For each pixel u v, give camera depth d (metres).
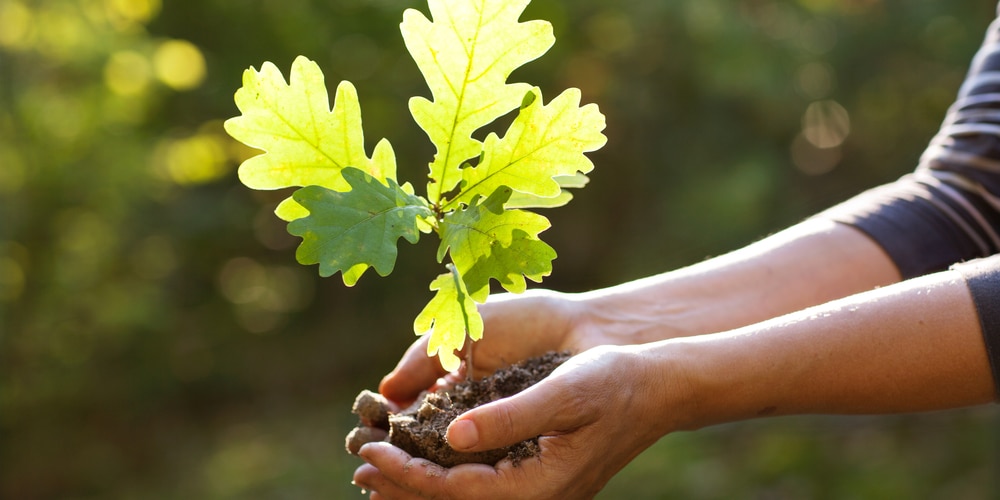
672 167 5.02
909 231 1.37
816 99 4.96
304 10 4.84
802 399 1.10
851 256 1.38
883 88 5.04
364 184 1.01
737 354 1.08
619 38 4.89
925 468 3.57
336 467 4.41
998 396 1.05
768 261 1.39
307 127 1.03
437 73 1.04
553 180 1.08
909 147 5.16
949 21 4.70
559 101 1.04
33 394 4.55
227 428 5.21
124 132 4.62
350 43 4.94
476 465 1.03
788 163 5.09
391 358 5.64
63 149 4.41
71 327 4.64
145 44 4.50
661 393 1.07
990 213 1.35
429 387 1.35
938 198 1.38
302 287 5.99
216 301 5.81
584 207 5.30
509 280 1.03
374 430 1.24
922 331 1.05
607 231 5.34
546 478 1.03
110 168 4.44
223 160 5.21
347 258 0.96
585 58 4.96
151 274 5.12
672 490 3.62
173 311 5.31
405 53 4.81
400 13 4.66
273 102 1.02
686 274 1.41
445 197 1.15
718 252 4.80
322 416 5.20
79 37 4.25
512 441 0.98
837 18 4.90
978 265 1.09
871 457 3.72
